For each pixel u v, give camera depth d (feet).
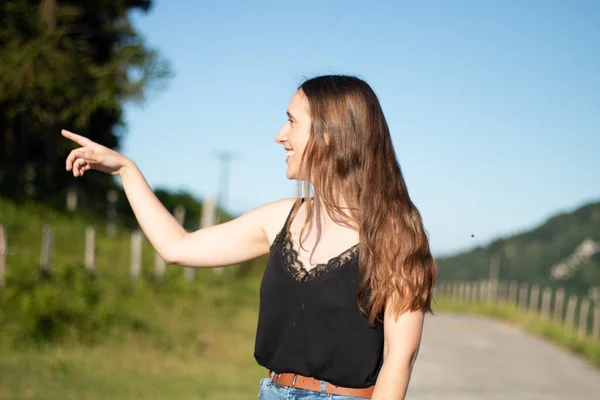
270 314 6.10
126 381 29.43
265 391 6.17
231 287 62.08
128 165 7.02
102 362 33.40
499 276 164.14
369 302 5.81
